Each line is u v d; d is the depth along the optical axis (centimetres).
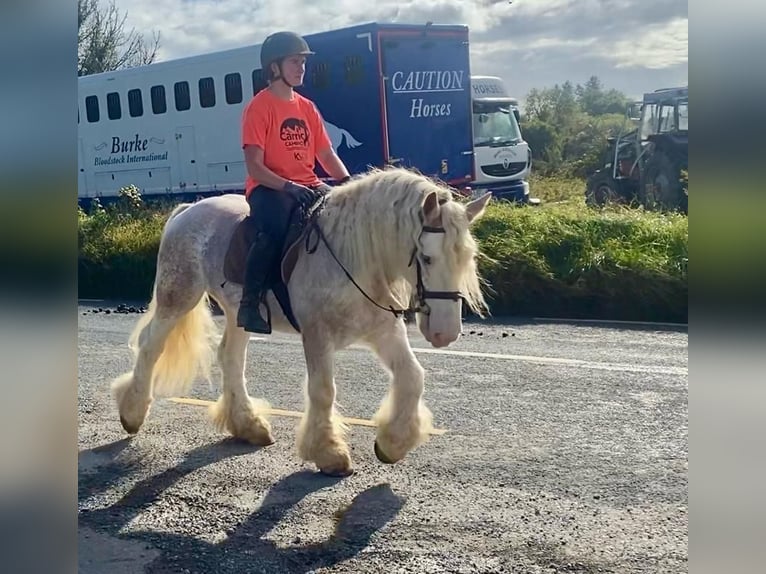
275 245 511
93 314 1232
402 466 518
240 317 514
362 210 475
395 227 458
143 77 2127
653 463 512
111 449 569
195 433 604
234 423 577
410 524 432
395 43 1669
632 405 637
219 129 1998
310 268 493
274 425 621
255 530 433
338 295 482
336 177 555
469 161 1783
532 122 4684
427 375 747
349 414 640
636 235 1188
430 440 566
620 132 2300
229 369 580
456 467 513
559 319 1070
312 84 1748
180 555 407
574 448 543
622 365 770
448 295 431
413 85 1694
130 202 1934
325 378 495
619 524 425
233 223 561
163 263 589
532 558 391
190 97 2039
